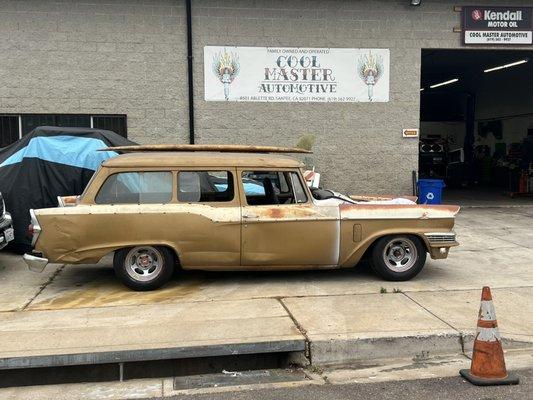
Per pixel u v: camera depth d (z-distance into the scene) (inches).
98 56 469.4
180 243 259.8
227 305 239.6
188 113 484.1
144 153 276.7
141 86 476.7
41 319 221.6
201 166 264.4
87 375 188.4
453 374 184.9
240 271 286.0
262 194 276.4
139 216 256.8
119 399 170.2
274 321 217.5
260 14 486.0
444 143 919.7
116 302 246.1
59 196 323.6
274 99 493.0
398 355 201.8
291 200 270.8
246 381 185.2
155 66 477.1
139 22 471.8
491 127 970.7
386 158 509.7
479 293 260.8
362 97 503.2
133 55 473.7
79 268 312.0
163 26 474.6
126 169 260.2
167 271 263.1
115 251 262.1
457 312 230.8
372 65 501.7
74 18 463.5
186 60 479.8
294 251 266.5
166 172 263.6
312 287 269.7
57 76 465.4
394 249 280.7
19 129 466.9
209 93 485.4
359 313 228.4
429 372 187.3
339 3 494.0
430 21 505.4
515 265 321.1
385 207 273.1
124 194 261.0
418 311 231.5
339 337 199.9
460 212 532.7
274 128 494.9
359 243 271.1
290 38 490.9
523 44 516.1
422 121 1067.3
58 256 255.6
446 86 1051.9
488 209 554.9
